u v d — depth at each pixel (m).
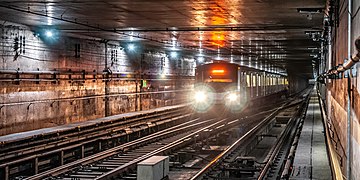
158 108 33.06
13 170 14.95
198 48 33.56
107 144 21.12
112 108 26.70
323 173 10.44
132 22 19.02
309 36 23.86
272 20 18.27
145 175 11.21
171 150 17.28
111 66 26.81
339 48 12.11
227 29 21.34
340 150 10.71
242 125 27.09
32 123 19.22
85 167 14.36
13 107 17.97
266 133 26.50
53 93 20.80
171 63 38.16
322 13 16.06
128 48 29.27
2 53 17.30
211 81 28.92
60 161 17.17
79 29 20.47
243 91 30.59
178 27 20.83
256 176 13.87
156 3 14.20
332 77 13.83
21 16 16.56
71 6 14.75
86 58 23.95
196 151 18.19
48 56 20.47
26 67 18.86
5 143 14.92
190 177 13.11
